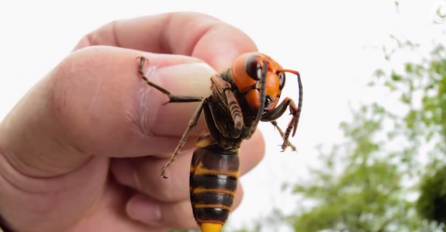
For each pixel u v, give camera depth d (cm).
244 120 19
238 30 28
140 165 27
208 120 20
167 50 30
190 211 28
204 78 21
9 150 23
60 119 21
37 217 26
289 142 21
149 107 21
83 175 25
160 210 28
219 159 20
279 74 19
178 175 27
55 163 23
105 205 28
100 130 21
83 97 21
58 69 21
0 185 24
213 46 27
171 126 21
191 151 27
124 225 28
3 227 26
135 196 28
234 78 19
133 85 21
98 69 21
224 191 20
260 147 29
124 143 22
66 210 26
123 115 21
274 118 20
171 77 21
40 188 25
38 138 22
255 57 19
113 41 31
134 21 30
